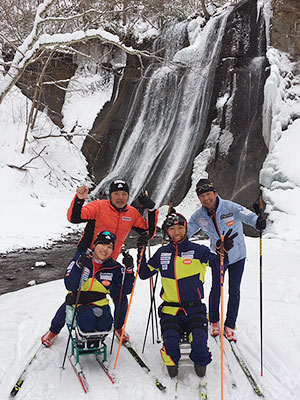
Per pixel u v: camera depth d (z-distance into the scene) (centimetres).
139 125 1614
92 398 269
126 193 337
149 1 1738
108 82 1795
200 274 314
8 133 1448
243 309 431
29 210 1220
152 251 705
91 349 302
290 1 1445
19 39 1359
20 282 752
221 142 1370
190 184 1362
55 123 1670
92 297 310
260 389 288
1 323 381
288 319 404
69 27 1525
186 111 1527
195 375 299
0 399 264
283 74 1408
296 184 1143
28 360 315
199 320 302
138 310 427
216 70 1495
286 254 689
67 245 1033
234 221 358
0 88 848
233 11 1557
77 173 1509
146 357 329
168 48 1725
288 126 1322
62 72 1748
